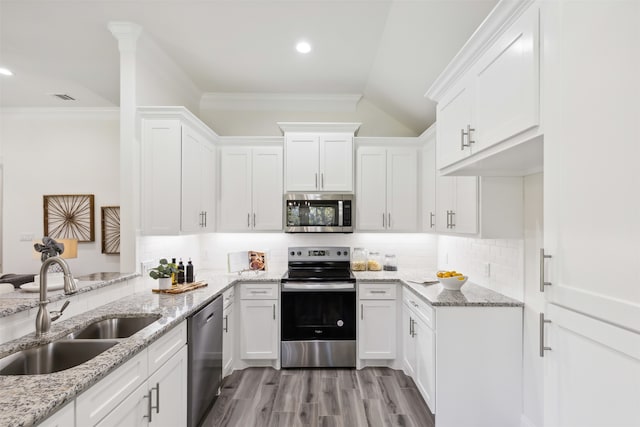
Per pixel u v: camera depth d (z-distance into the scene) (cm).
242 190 339
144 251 256
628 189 80
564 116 103
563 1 103
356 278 304
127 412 136
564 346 102
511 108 132
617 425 84
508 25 134
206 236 366
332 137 334
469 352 210
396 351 302
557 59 106
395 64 282
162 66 283
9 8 218
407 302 282
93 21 234
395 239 370
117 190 431
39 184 431
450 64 176
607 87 86
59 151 430
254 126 379
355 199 339
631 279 80
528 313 206
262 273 333
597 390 90
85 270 430
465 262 298
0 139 428
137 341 143
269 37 256
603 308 87
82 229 429
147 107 246
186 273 281
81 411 109
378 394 258
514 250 222
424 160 333
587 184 93
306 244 367
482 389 209
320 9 223
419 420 225
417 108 328
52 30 244
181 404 187
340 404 244
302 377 287
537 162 171
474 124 163
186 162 265
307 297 302
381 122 381
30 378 109
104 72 316
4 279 338
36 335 152
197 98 365
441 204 291
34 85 348
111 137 431
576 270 97
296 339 301
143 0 212
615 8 84
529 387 203
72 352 149
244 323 301
